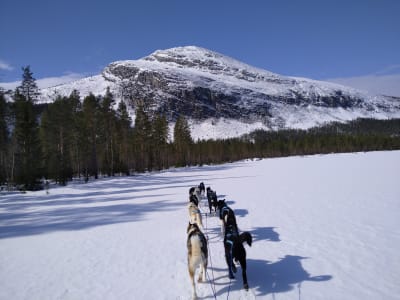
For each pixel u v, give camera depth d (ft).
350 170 107.34
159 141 191.72
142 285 22.50
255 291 20.72
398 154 217.15
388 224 35.40
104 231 39.09
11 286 23.48
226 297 20.02
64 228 41.88
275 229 35.63
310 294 20.10
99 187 94.12
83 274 25.18
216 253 28.43
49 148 125.59
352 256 26.25
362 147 364.79
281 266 24.79
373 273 22.89
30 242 35.55
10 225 44.98
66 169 114.93
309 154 362.12
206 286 21.70
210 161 286.25
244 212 46.01
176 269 25.22
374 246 28.40
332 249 28.12
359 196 53.67
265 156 359.05
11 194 82.58
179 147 232.53
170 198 65.26
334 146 369.91
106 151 147.74
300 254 27.25
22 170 98.22
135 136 176.35
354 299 19.35
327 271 23.52
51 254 30.78
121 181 112.47
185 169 185.57
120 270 25.61
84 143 127.54
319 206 47.16
